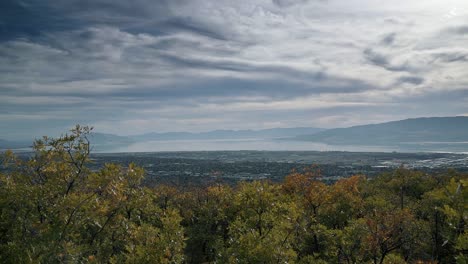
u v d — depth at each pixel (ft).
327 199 116.88
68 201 56.39
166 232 67.00
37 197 61.72
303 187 122.83
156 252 61.31
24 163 63.87
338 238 96.99
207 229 131.44
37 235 56.29
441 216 105.50
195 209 153.79
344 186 133.80
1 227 63.05
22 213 62.08
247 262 73.46
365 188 174.09
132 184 62.08
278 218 88.89
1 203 61.46
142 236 67.05
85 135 62.69
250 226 88.84
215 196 133.18
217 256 93.25
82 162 62.18
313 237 108.06
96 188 59.31
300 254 108.47
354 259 93.81
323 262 93.04
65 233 55.52
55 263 52.06
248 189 90.84
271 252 71.15
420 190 183.01
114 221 66.54
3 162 63.52
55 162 62.34
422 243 104.58
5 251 54.90
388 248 90.33
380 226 87.61
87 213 57.93
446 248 105.60
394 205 133.90
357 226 93.09
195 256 135.74
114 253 71.41
